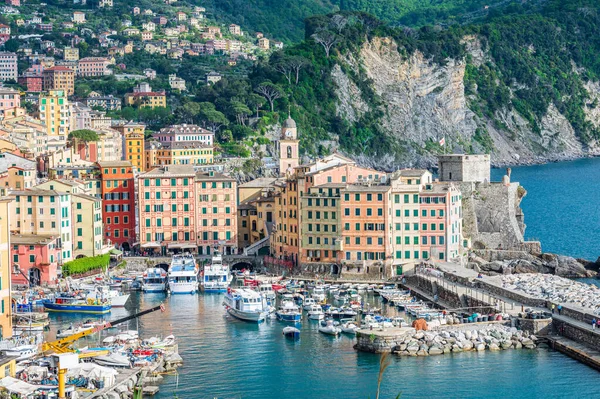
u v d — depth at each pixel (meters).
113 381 197.00
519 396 199.75
